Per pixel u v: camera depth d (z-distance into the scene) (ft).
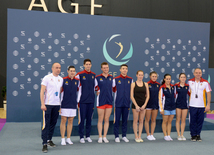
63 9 25.77
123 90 12.22
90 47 17.93
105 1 26.91
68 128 11.68
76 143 11.82
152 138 12.84
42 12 17.24
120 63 18.34
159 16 27.99
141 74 12.24
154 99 12.82
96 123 14.94
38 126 15.83
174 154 10.09
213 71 25.31
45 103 10.50
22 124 16.42
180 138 12.87
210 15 29.19
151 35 18.89
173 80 19.24
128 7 27.40
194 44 19.70
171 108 12.71
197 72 12.66
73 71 11.30
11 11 16.74
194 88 12.73
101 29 18.11
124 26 18.45
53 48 17.40
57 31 17.44
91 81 11.97
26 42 17.01
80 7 26.27
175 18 28.30
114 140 12.66
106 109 12.17
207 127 15.83
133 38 18.60
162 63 19.06
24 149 10.53
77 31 17.75
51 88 10.51
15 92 16.96
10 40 16.76
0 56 27.02
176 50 19.34
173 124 15.61
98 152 10.19
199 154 10.14
